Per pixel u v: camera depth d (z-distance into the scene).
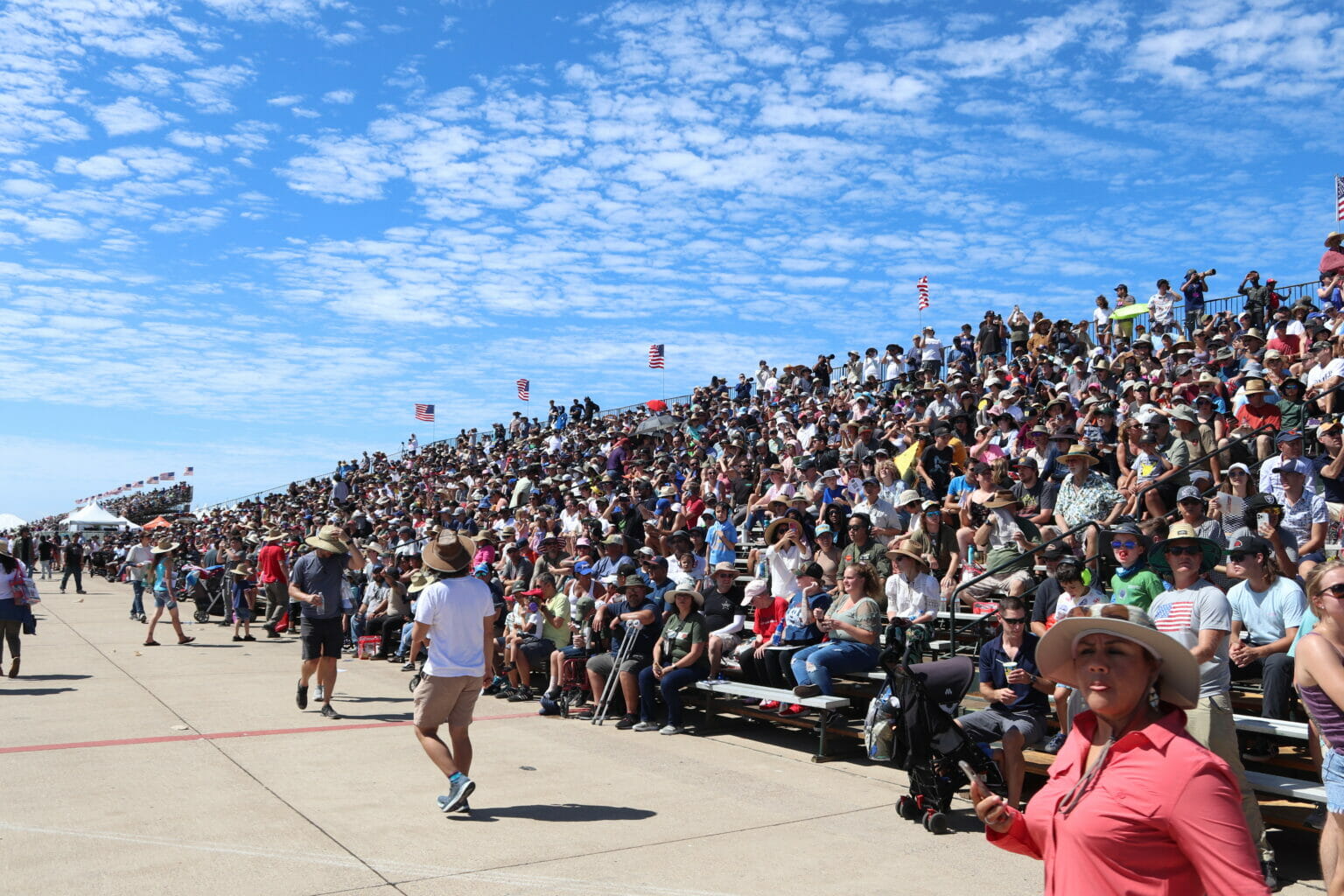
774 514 14.62
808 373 31.12
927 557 10.47
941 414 18.92
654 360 43.53
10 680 13.99
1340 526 9.69
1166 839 2.56
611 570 13.45
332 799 7.83
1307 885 6.05
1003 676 7.66
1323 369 14.23
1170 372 19.08
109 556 43.56
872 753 7.39
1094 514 10.99
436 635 7.57
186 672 14.87
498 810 7.55
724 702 10.85
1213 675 6.13
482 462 40.09
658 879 6.06
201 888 5.86
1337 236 19.25
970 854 6.56
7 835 6.87
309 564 11.50
